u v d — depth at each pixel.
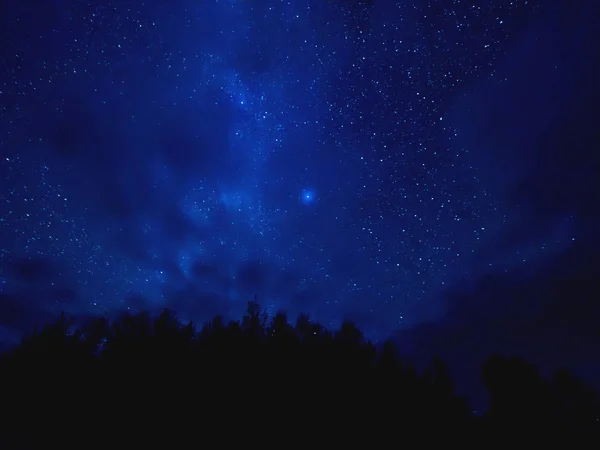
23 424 1.90
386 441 2.12
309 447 2.00
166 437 1.94
